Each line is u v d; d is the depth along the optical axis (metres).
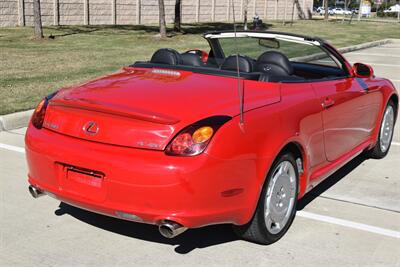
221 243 3.96
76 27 23.98
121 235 4.07
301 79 4.47
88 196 3.52
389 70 14.69
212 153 3.29
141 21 30.44
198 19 35.41
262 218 3.74
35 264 3.62
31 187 3.93
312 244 3.99
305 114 4.08
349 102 4.93
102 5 27.70
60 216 4.40
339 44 21.64
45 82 9.84
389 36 28.27
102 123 3.54
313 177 4.41
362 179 5.54
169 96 3.69
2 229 4.14
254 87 4.01
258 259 3.74
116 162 3.35
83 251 3.81
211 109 3.50
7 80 9.93
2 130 7.05
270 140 3.64
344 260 3.77
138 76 4.29
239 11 39.34
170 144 3.32
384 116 6.09
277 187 3.87
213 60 5.29
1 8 22.77
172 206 3.28
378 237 4.16
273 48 5.21
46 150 3.67
